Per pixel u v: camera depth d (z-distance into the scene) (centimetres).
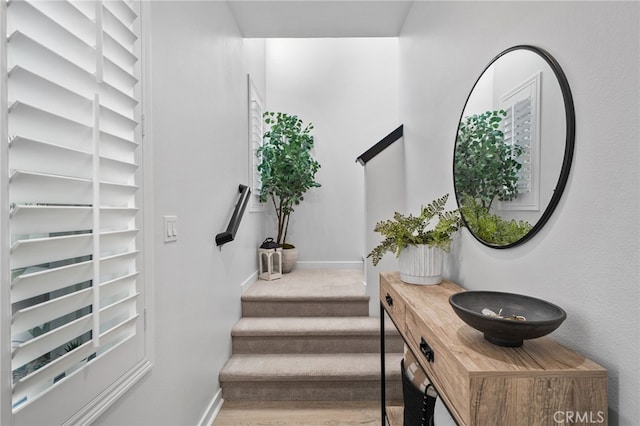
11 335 68
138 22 113
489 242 119
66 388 83
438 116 184
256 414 198
